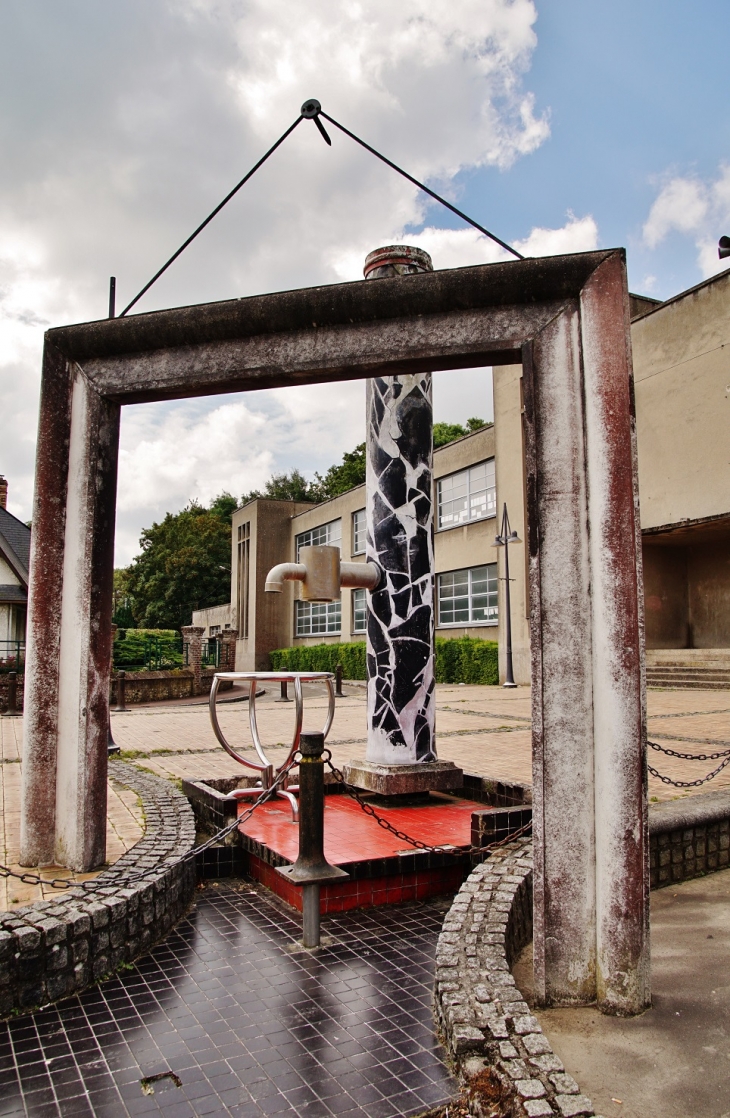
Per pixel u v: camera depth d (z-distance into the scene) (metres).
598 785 2.97
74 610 4.04
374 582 6.08
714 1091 2.36
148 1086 2.46
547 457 3.11
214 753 8.70
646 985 2.90
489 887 3.65
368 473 6.33
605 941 2.90
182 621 57.09
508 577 19.83
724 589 19.25
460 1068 2.39
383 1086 2.45
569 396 3.12
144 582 59.25
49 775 4.05
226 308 3.62
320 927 3.91
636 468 2.99
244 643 41.22
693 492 16.94
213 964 3.43
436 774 5.91
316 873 3.62
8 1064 2.59
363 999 3.07
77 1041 2.74
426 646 6.06
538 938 2.94
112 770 7.06
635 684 2.92
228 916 4.07
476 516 24.72
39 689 4.06
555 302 3.18
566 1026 2.78
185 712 14.65
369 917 4.08
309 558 5.96
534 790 3.01
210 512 69.00
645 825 2.91
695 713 11.78
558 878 2.97
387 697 5.99
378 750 6.00
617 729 2.92
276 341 3.59
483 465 24.45
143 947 3.56
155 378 3.89
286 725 11.85
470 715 12.94
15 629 23.41
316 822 3.69
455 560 25.59
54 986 3.05
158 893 3.73
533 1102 2.10
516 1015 2.53
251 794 5.60
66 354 4.12
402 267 6.27
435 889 4.45
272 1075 2.52
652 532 18.03
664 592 19.88
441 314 3.32
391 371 3.51
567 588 3.05
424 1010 2.97
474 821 4.66
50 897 3.54
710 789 5.93
